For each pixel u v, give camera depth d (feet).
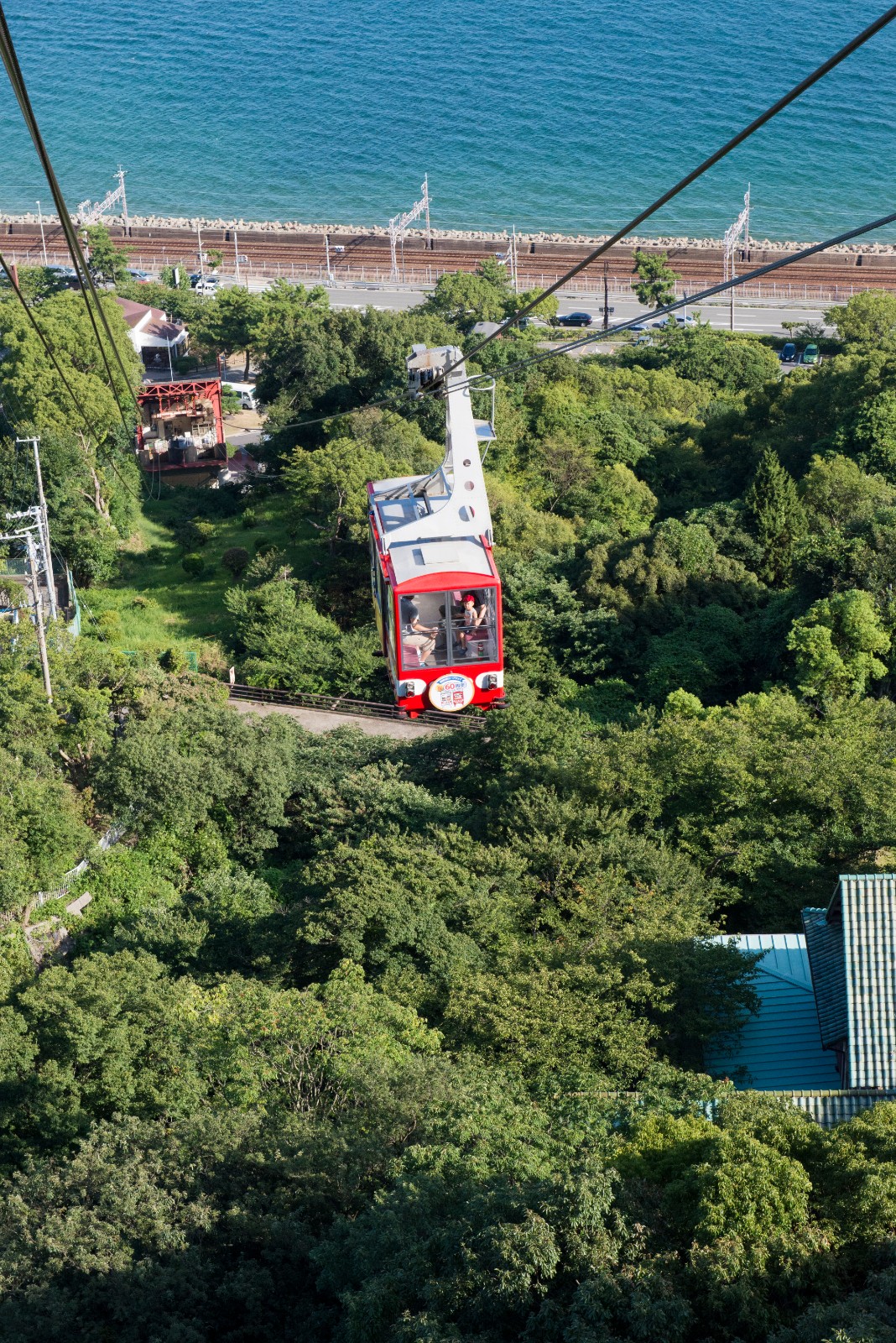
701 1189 88.33
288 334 415.64
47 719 204.33
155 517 384.68
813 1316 76.74
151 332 553.64
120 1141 113.80
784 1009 137.80
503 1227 84.07
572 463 350.84
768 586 296.30
